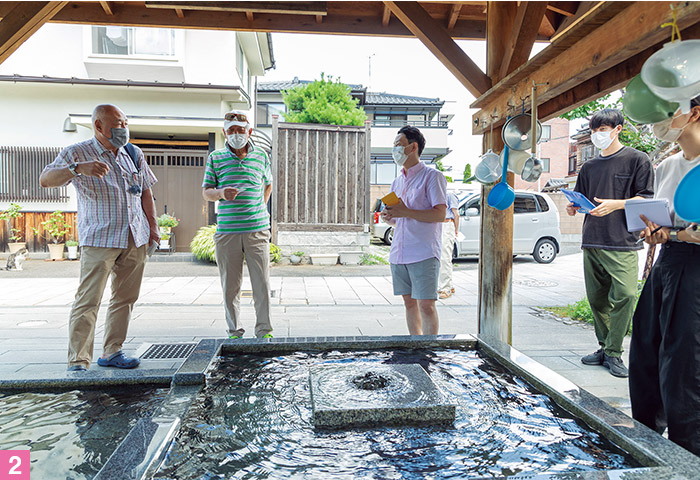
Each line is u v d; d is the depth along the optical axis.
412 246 3.16
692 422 1.76
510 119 2.76
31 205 10.76
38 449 1.52
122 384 1.99
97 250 3.01
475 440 1.51
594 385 3.04
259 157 3.72
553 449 1.43
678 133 1.81
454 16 4.13
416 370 2.03
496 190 2.88
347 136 10.53
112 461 1.26
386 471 1.31
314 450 1.44
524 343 4.14
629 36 1.66
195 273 8.84
